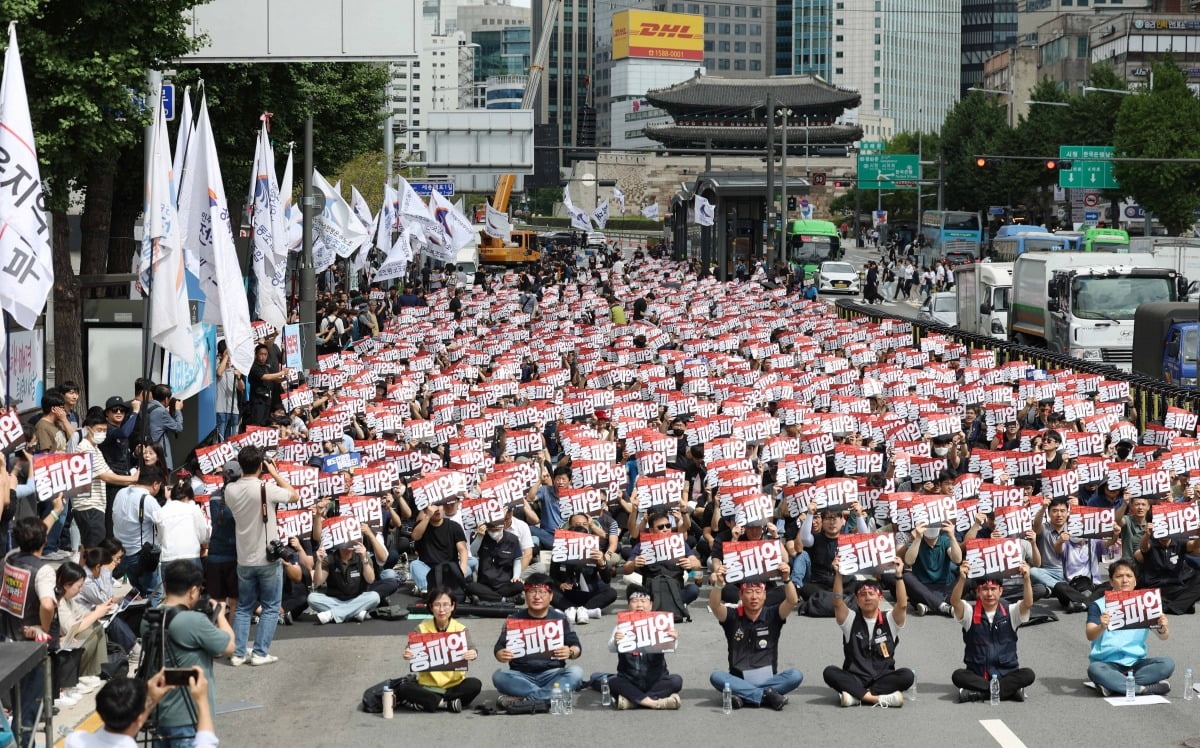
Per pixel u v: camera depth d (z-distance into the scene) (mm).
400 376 33562
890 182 111188
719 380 33344
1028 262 45969
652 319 53500
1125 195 95312
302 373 35531
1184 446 22297
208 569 16203
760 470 23562
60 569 13945
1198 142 83562
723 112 178500
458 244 57969
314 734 13461
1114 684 14477
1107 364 36812
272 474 16672
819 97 175500
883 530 20641
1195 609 18797
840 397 30375
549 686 14336
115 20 24672
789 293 63125
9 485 14641
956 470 25062
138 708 9430
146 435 19906
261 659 16094
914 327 45562
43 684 12586
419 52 31281
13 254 16328
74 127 24391
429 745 13094
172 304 20781
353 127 52094
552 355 38094
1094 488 21484
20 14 23062
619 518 22078
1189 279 51562
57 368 26703
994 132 124188
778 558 14312
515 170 68500
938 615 18484
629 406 28328
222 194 23781
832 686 14320
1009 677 14297
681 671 15859
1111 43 149625
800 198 156625
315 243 46750
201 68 38844
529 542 19156
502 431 27172
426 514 18953
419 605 18891
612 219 186875
